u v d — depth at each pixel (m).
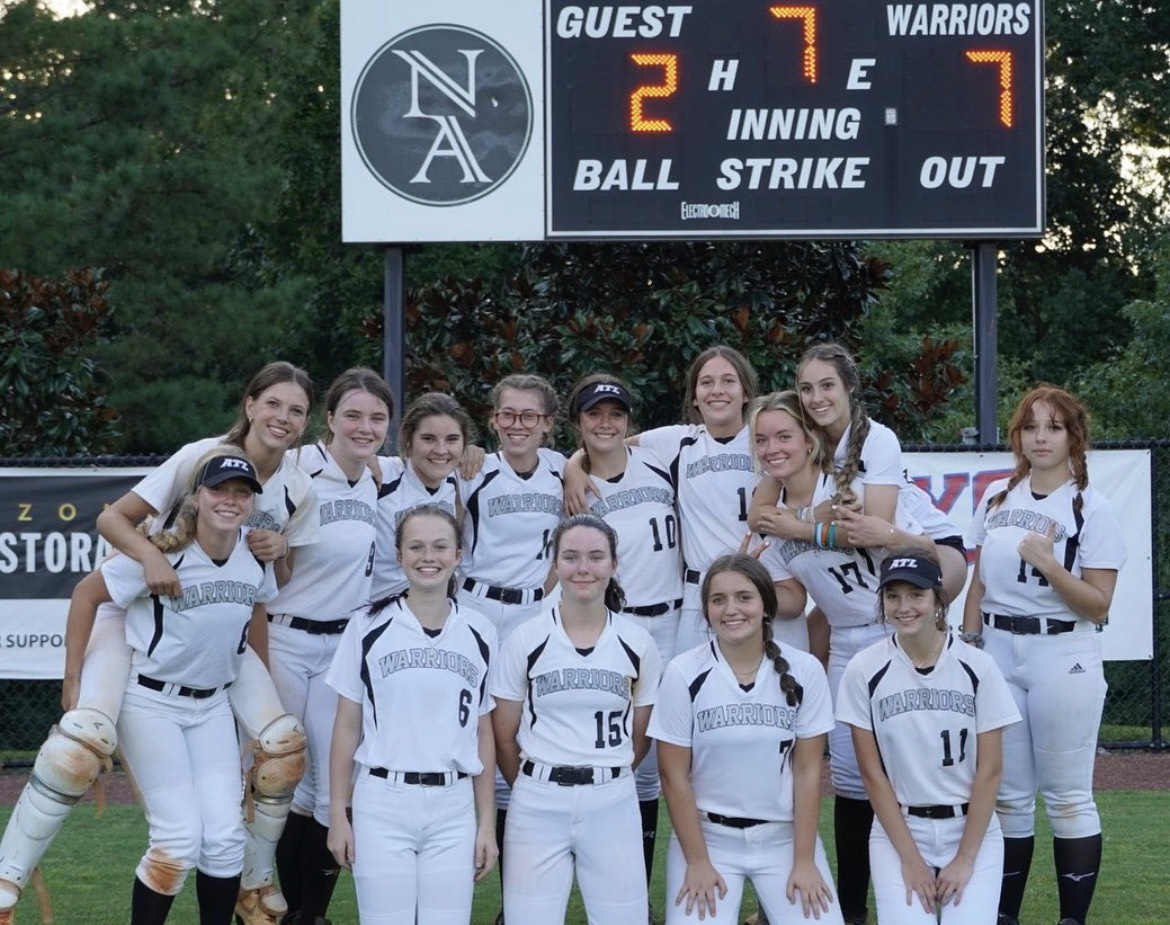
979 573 5.14
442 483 5.31
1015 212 7.98
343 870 6.26
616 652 4.56
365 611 4.62
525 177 8.03
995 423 8.42
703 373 5.28
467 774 4.49
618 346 9.80
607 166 8.02
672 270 10.26
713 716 4.52
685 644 5.35
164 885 4.39
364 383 4.98
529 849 4.51
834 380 4.87
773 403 4.88
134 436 18.20
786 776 4.56
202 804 4.51
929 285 22.80
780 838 4.56
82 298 9.59
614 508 5.32
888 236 8.00
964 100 7.98
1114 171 24.48
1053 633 4.87
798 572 5.04
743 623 4.49
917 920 4.44
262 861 4.73
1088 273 25.28
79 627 4.61
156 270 18.70
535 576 5.36
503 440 5.34
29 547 8.22
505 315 10.63
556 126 8.02
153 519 4.62
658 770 5.25
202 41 18.66
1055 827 4.98
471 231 8.03
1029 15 7.97
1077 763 4.89
